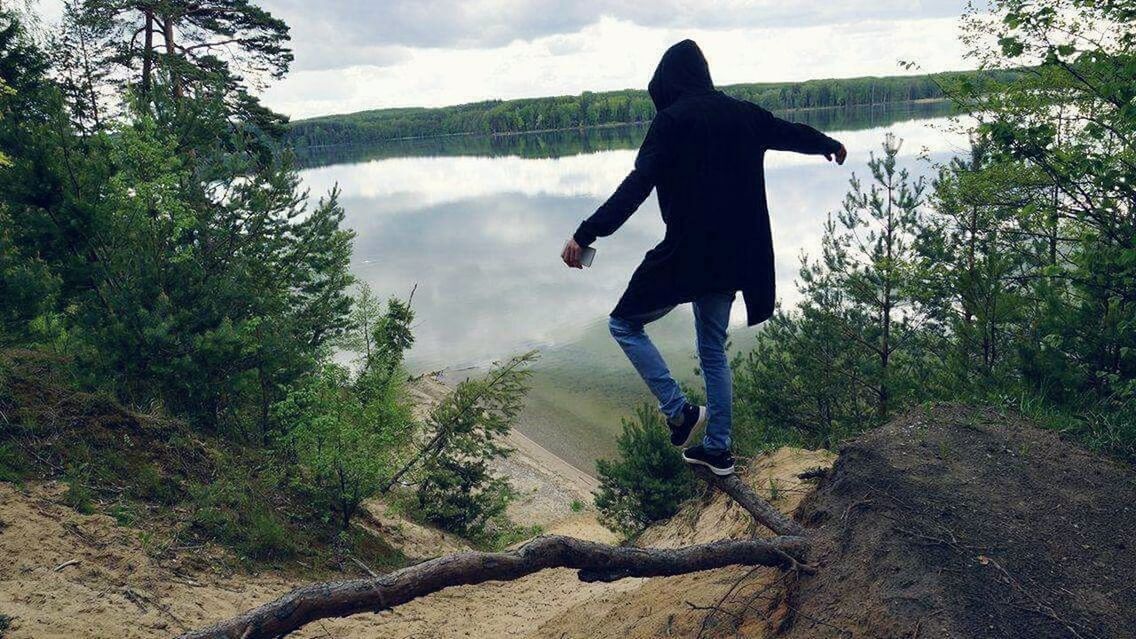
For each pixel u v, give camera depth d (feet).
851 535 11.23
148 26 77.92
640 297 9.92
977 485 11.93
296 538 28.17
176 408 32.32
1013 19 21.81
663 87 10.00
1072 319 18.67
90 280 31.48
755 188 9.75
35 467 23.27
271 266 42.63
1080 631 9.07
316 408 32.37
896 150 40.73
